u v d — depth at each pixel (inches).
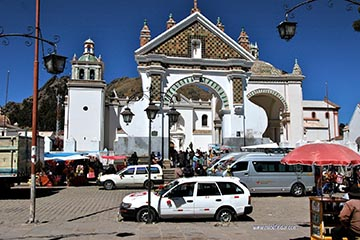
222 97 1237.7
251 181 833.5
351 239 280.5
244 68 1263.5
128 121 794.8
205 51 1245.1
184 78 1216.8
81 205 687.1
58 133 2452.0
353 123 1125.1
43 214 582.6
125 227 462.0
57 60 454.0
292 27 397.1
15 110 4239.7
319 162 367.6
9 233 426.3
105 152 1690.5
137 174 991.6
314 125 2335.1
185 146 2501.2
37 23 511.2
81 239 393.4
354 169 900.6
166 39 1223.5
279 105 1631.4
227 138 1212.5
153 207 499.2
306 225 482.9
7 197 830.5
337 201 334.6
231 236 408.5
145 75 1198.3
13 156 790.5
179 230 441.1
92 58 2160.4
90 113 1987.0
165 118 1184.8
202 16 1241.4
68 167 1216.8
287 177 844.6
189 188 508.4
